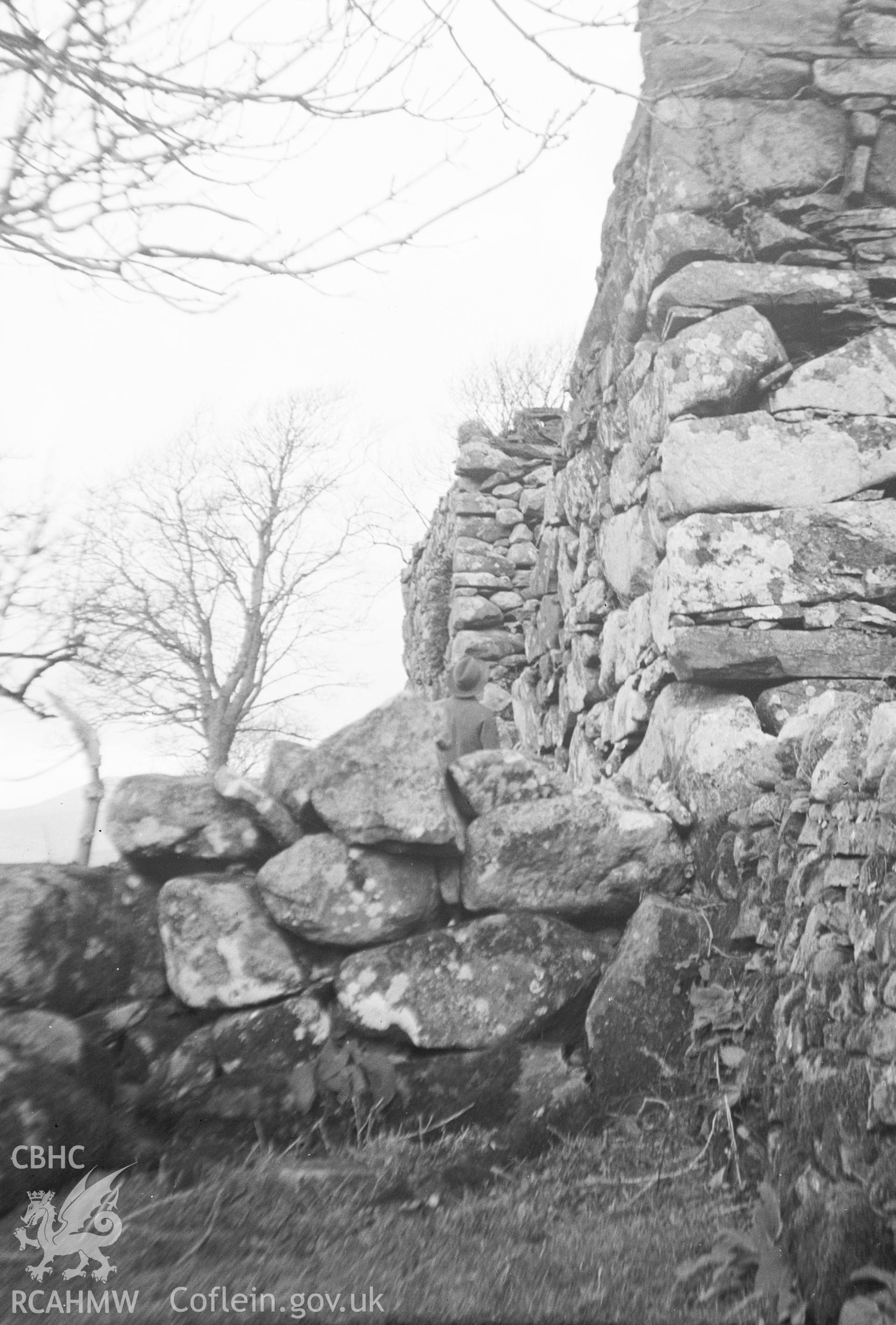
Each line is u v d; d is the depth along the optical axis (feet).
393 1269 9.70
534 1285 9.38
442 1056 12.59
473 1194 11.32
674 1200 10.93
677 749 16.51
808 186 18.51
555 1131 12.01
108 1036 12.21
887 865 9.59
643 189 19.99
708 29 18.66
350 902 12.97
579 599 23.98
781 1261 8.99
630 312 19.86
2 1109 10.33
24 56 8.33
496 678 35.47
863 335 18.10
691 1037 12.35
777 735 16.08
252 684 47.73
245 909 12.98
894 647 16.60
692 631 16.62
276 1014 12.59
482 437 37.47
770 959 12.03
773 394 17.71
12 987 11.62
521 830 13.58
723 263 18.21
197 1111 12.06
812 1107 9.50
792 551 16.88
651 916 13.06
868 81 18.58
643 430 18.93
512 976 12.80
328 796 13.21
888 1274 8.07
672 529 17.03
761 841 12.99
